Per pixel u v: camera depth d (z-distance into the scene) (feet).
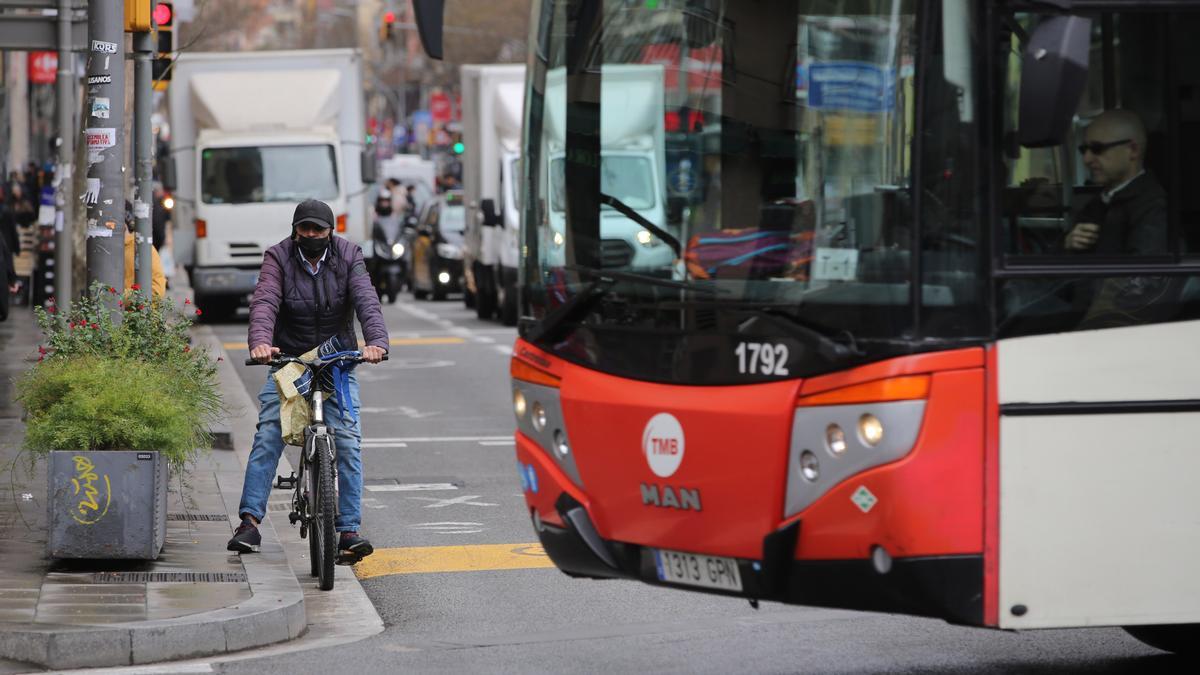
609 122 73.05
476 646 81.97
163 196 285.23
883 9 63.26
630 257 71.20
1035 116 59.88
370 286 96.37
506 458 150.30
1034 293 62.18
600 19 74.38
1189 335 63.62
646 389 69.15
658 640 83.10
